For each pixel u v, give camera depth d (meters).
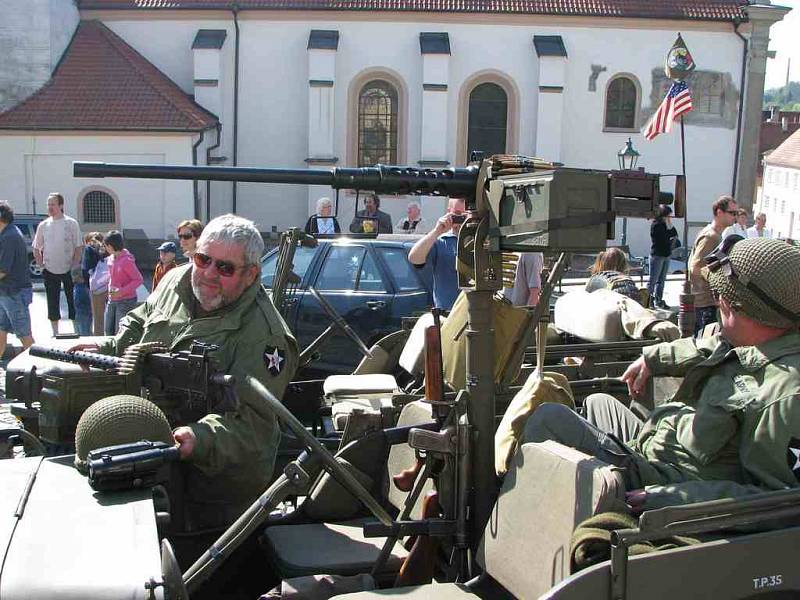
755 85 29.34
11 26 26.64
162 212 26.56
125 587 2.12
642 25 29.00
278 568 3.30
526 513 2.80
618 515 2.50
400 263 8.72
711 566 2.46
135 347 3.43
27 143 25.95
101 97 26.94
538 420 2.97
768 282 2.75
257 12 28.72
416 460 3.39
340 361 8.54
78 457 2.89
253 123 29.23
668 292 18.92
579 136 29.56
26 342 10.40
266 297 3.73
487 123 29.39
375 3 28.73
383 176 3.00
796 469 2.67
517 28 28.92
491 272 3.00
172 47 29.33
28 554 2.25
